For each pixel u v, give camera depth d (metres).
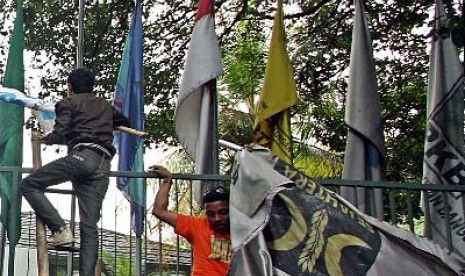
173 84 12.77
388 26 11.44
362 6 6.79
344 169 6.44
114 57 12.40
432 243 5.37
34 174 5.17
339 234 5.26
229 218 5.27
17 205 5.28
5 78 6.20
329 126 12.78
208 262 5.25
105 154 5.32
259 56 13.12
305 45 11.94
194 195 6.32
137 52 6.77
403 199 10.26
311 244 5.20
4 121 5.83
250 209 5.21
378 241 5.28
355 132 6.46
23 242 8.51
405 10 11.18
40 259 5.14
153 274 8.20
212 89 6.48
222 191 5.42
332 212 5.31
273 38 6.63
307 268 5.13
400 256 5.27
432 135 6.53
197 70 6.38
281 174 5.38
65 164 5.18
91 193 5.25
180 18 12.65
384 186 5.87
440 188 5.91
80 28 7.65
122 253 7.79
